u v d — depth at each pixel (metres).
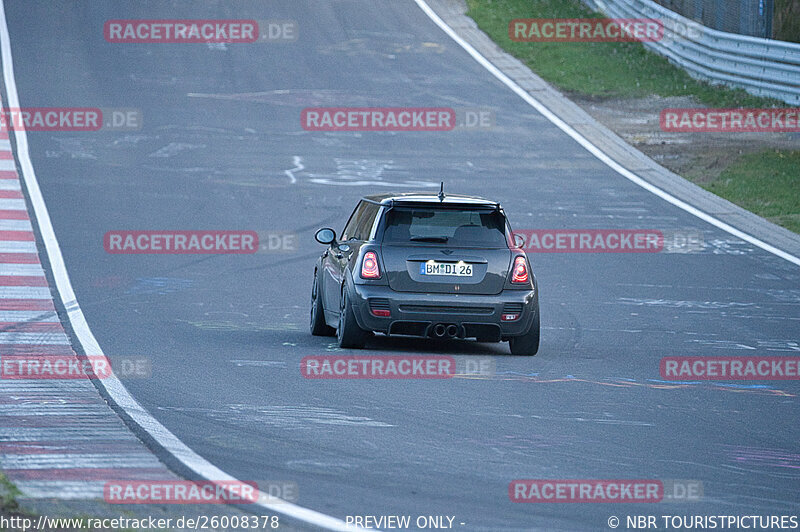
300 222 72.88
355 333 39.25
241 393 31.66
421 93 116.94
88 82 114.56
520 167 92.62
